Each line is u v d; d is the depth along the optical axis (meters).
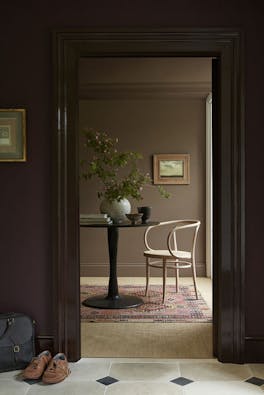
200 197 7.00
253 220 3.39
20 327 3.28
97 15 3.40
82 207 7.02
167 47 3.38
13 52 3.41
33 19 3.41
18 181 3.43
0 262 3.44
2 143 3.41
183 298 5.49
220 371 3.24
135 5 3.40
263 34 3.37
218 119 3.45
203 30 3.36
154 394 2.87
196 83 6.58
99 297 5.41
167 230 7.00
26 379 3.11
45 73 3.41
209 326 4.37
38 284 3.44
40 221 3.43
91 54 3.43
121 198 5.08
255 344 3.38
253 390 2.93
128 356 3.56
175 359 3.48
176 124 7.00
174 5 3.39
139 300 5.28
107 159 5.19
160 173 7.00
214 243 3.54
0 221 3.44
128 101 7.01
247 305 3.39
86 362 3.42
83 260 7.00
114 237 5.30
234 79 3.36
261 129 3.37
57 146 3.39
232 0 3.38
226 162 3.36
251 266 3.39
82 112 7.02
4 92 3.42
